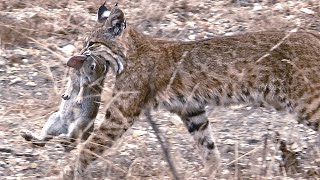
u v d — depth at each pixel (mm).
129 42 13703
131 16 19188
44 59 17500
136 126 15195
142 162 13422
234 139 14828
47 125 13617
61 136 13555
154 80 13711
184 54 13758
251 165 13453
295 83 13297
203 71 13672
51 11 19406
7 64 17500
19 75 17125
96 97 13625
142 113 13859
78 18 19000
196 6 19766
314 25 18906
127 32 13711
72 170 13234
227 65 13594
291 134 14359
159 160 13633
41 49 17875
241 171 13367
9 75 17141
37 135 13852
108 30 13688
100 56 13664
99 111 15258
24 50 17875
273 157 13234
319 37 13641
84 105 13539
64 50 17703
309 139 14641
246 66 13508
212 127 15242
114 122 13531
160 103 13859
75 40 18250
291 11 19484
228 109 15773
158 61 13727
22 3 19656
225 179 13117
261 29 18703
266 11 19484
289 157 13617
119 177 13188
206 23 19125
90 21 18984
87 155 13328
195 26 19031
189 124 14094
